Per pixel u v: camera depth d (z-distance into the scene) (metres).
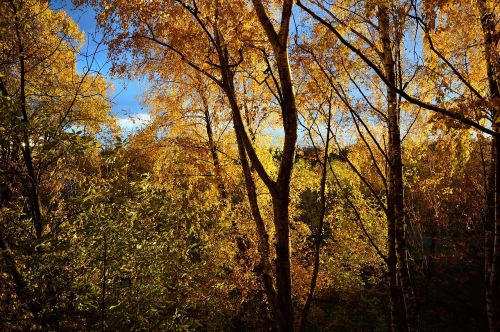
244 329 12.74
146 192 6.84
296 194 12.50
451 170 9.76
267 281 4.55
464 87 7.13
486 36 5.38
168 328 6.18
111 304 5.83
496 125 4.89
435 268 18.09
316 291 13.65
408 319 7.42
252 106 10.05
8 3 6.84
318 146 6.97
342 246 15.84
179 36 6.00
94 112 8.88
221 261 8.73
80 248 5.70
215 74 7.48
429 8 5.01
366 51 8.48
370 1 5.20
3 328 5.36
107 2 6.04
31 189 6.88
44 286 5.39
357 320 15.69
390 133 7.57
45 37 7.89
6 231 6.39
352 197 15.20
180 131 12.24
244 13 5.83
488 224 7.74
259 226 5.24
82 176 7.48
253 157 4.27
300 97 5.61
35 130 5.70
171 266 6.99
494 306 6.05
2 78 7.08
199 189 11.85
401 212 7.46
